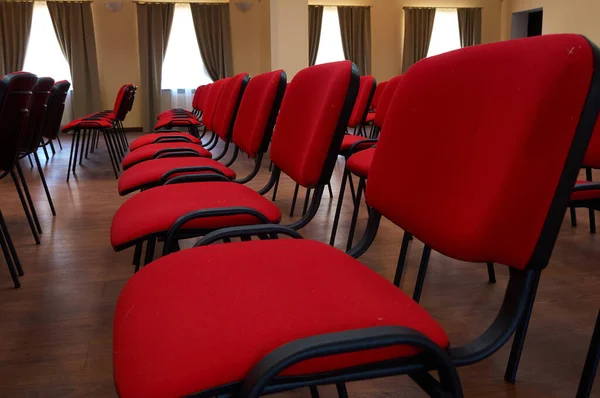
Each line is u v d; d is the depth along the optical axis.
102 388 1.38
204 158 2.42
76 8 10.09
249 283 0.83
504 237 0.70
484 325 1.71
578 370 1.43
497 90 0.74
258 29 10.90
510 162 0.68
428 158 0.88
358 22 11.21
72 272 2.27
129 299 0.83
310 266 0.91
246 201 1.45
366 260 2.35
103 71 10.65
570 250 2.43
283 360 0.57
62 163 5.69
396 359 0.67
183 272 0.89
